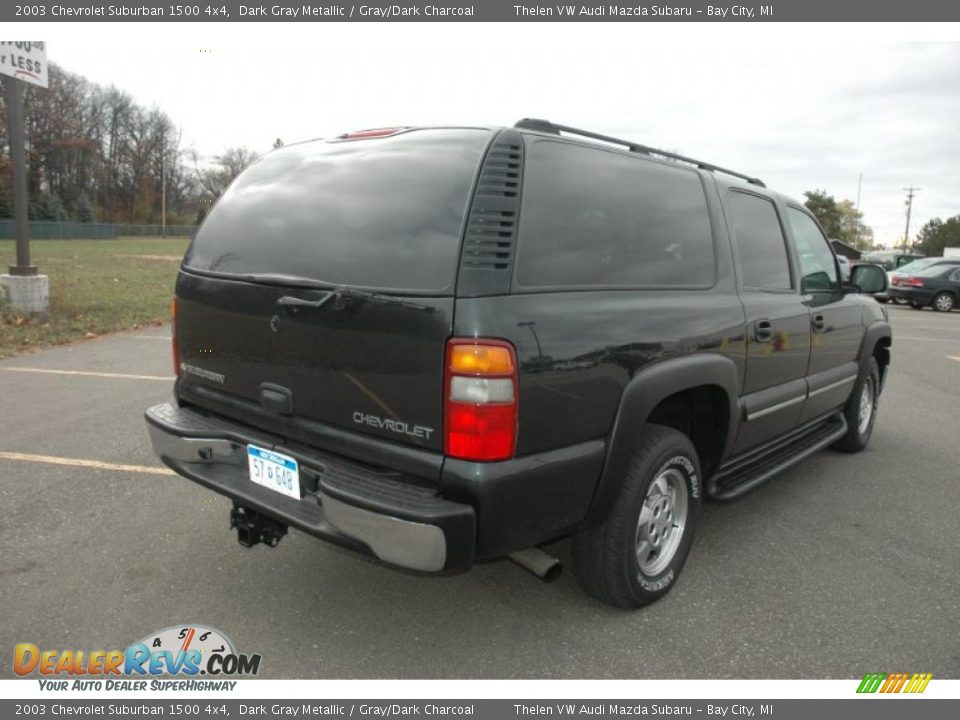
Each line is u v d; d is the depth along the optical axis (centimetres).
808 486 460
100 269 2212
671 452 293
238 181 321
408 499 227
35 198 6662
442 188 241
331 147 296
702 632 286
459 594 310
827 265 455
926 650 276
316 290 251
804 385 409
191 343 313
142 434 510
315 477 255
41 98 6606
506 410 223
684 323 294
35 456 461
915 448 552
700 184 338
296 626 283
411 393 230
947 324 1565
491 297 224
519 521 236
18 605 291
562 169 262
